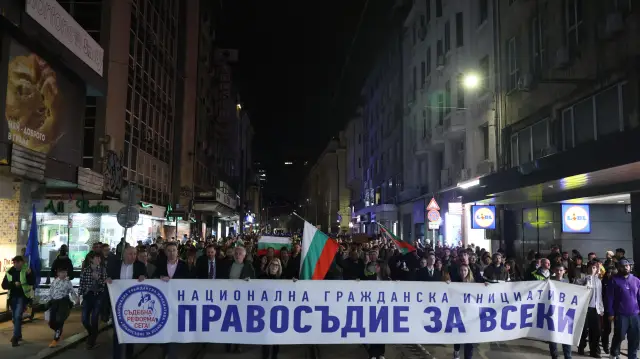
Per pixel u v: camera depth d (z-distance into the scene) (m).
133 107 25.89
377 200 51.59
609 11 15.31
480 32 25.42
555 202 18.02
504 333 8.52
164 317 8.02
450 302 8.45
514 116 21.78
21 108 13.73
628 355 9.38
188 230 36.12
